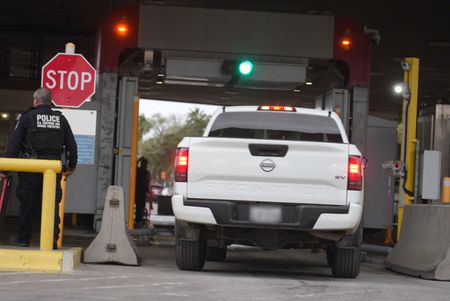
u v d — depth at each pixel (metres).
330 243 16.50
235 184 15.42
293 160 15.29
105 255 17.31
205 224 16.00
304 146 15.34
